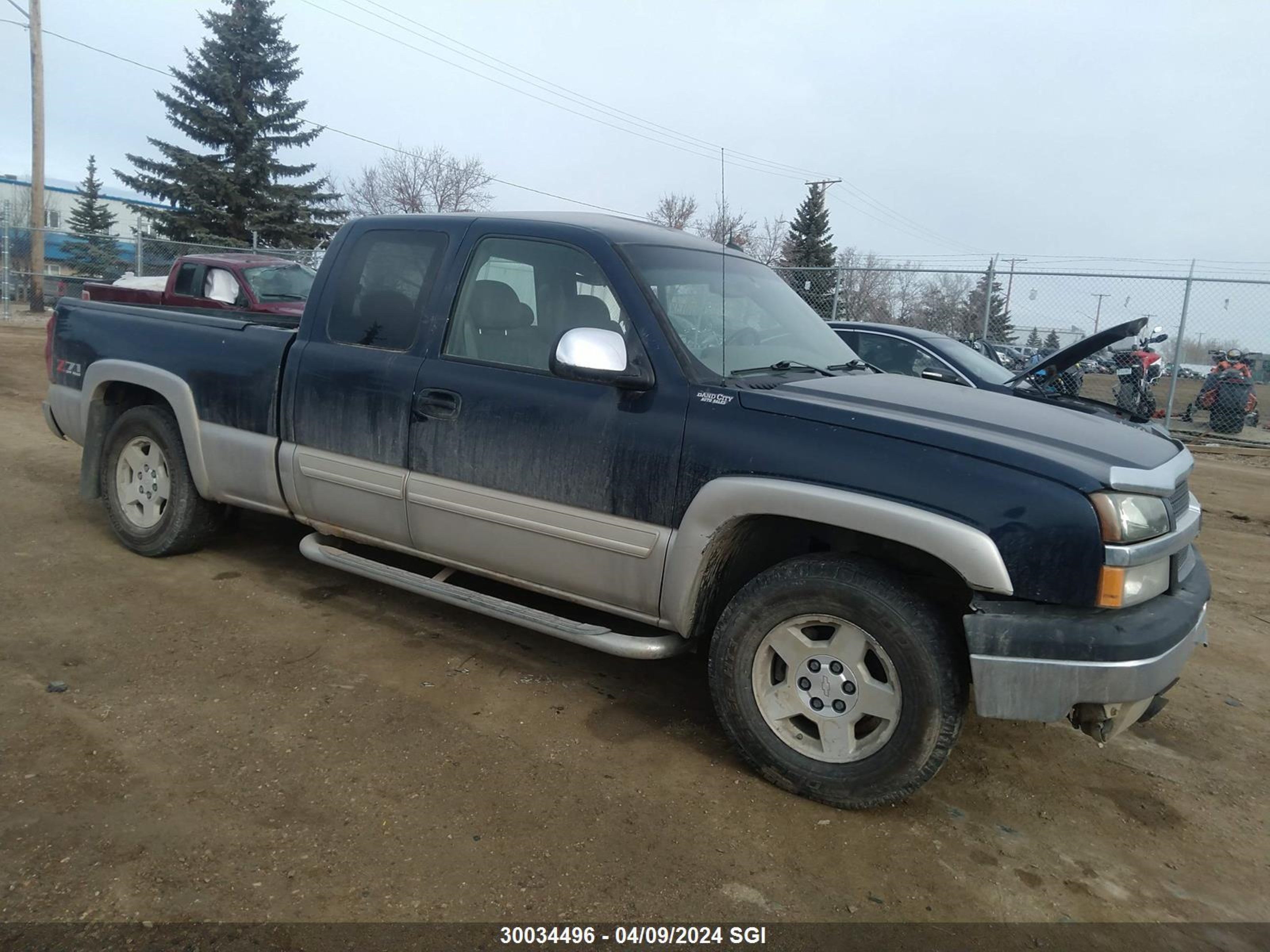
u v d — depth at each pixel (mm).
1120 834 3102
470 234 3895
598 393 3422
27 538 5289
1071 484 2711
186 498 4828
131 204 34406
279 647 4051
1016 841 3014
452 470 3744
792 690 3119
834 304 13617
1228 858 3002
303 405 4191
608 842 2824
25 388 11781
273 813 2842
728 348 3541
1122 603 2705
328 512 4199
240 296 11523
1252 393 14789
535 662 4094
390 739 3332
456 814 2904
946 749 2898
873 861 2838
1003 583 2727
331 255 4266
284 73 35312
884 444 2920
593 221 3832
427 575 4652
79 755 3082
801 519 3010
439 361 3820
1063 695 2703
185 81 34031
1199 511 3301
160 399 5012
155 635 4082
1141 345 5254
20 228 21938
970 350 8203
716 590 3375
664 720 3646
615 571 3404
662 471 3254
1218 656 4805
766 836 2922
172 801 2863
